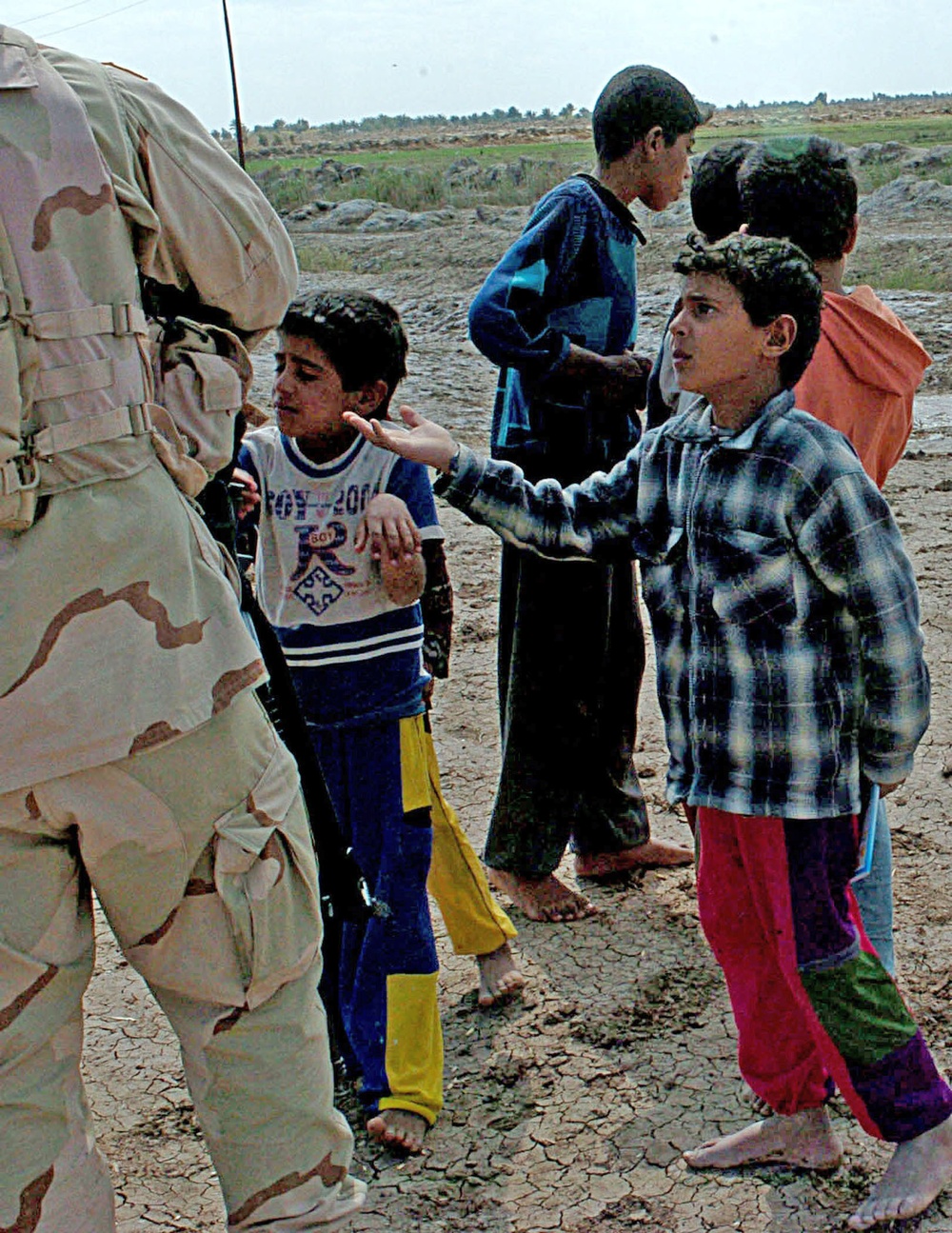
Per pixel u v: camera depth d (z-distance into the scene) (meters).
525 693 3.60
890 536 2.41
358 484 2.91
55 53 1.97
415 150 89.50
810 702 2.45
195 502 2.16
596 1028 3.27
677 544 2.54
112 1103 3.08
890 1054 2.54
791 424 2.42
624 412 3.62
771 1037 2.69
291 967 2.12
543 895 3.76
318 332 2.77
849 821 2.52
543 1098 3.05
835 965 2.50
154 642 1.91
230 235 2.09
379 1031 2.94
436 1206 2.75
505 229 26.30
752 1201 2.71
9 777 1.87
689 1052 3.18
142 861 1.99
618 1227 2.67
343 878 2.55
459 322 16.39
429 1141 2.93
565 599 3.54
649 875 3.97
